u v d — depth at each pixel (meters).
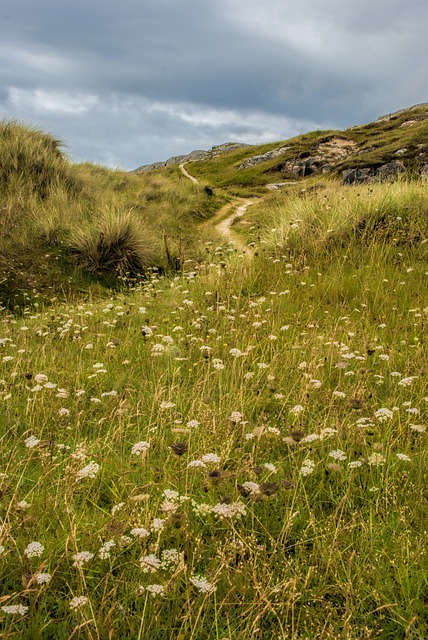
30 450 3.05
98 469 2.76
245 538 2.32
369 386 3.90
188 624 1.99
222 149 80.38
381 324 5.22
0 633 1.89
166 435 3.41
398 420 3.28
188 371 4.50
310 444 3.10
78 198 15.53
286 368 4.38
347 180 28.25
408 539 2.25
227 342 5.23
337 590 2.14
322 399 3.79
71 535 2.22
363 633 1.93
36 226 12.66
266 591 2.03
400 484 2.76
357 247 8.45
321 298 6.79
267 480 2.74
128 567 2.25
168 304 7.22
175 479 2.79
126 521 2.39
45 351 5.39
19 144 16.28
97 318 6.75
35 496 2.74
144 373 4.59
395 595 2.12
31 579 1.95
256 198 32.34
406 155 28.64
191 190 25.66
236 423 3.18
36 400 3.87
